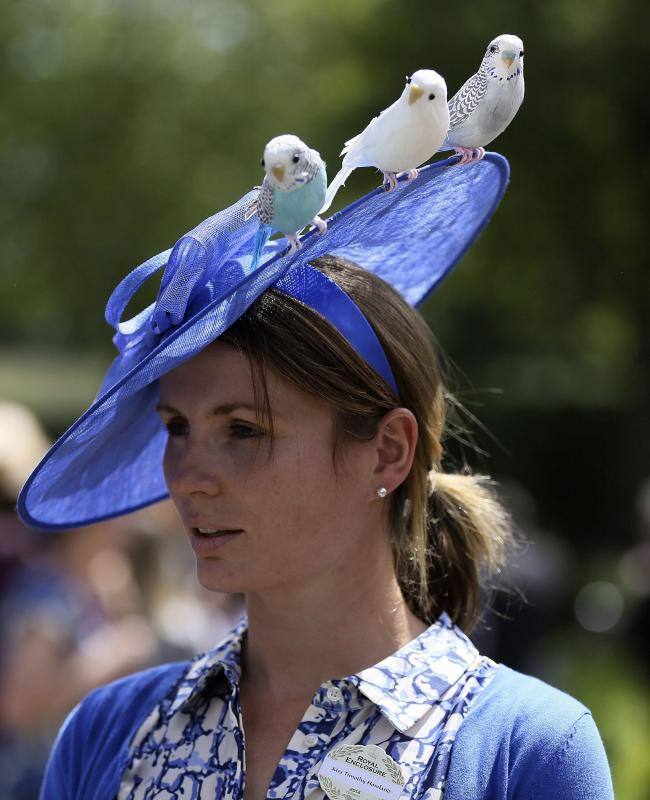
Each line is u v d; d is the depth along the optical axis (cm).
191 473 561
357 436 576
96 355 7625
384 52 4922
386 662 570
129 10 7038
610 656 3083
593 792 530
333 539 572
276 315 559
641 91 4594
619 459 5384
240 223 570
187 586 1600
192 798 571
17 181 6975
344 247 627
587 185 4722
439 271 717
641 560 2761
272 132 6519
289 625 587
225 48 7025
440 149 560
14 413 1346
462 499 672
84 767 626
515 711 550
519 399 5625
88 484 672
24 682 1171
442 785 529
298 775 546
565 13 4616
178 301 565
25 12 7019
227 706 595
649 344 4997
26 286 7069
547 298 5259
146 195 6788
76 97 6856
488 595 730
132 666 1292
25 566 1216
